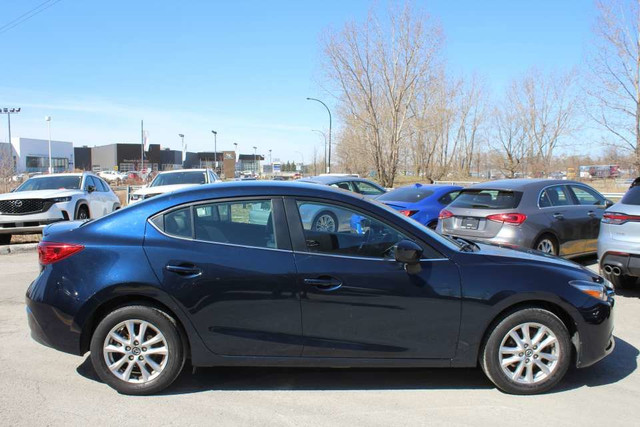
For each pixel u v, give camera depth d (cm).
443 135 5569
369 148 4012
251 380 395
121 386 363
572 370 418
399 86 3688
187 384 386
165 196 384
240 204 377
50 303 362
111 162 9600
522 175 4738
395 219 384
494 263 375
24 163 7288
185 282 355
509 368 370
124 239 367
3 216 1076
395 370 417
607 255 614
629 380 398
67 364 425
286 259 363
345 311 360
